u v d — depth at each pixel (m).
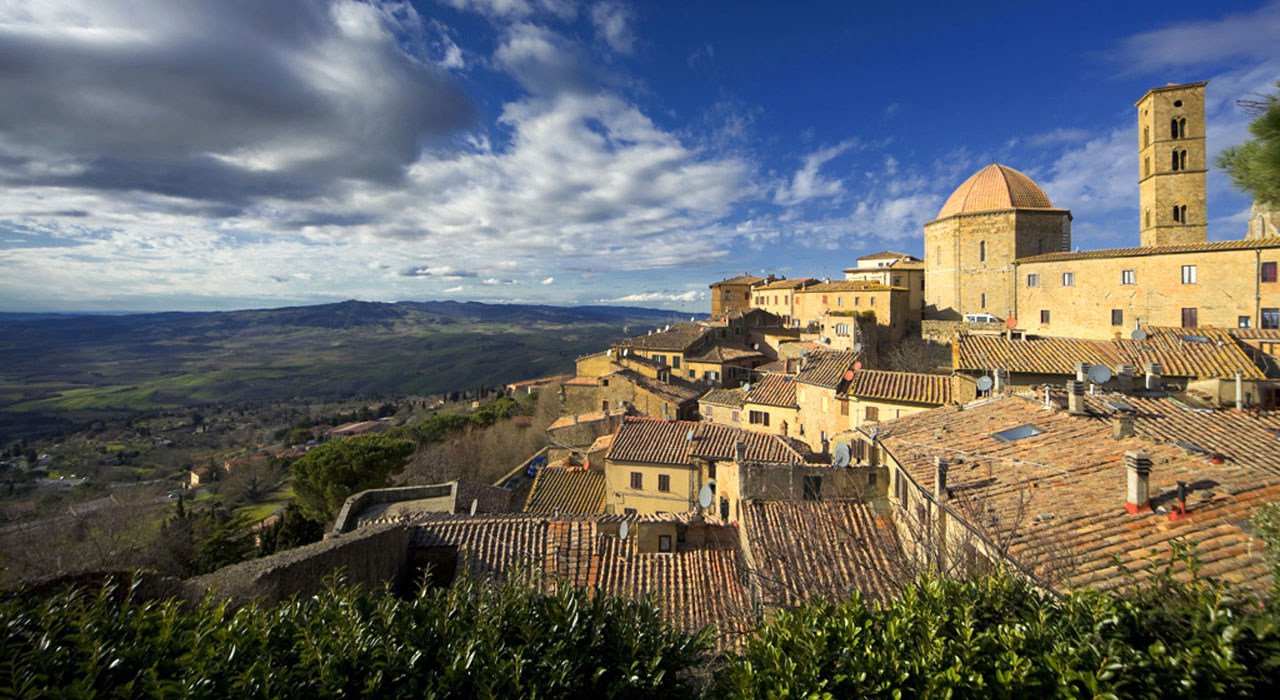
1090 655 5.65
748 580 14.92
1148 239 61.62
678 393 59.94
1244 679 5.36
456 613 6.84
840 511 16.91
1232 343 26.08
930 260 80.06
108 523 40.06
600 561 17.03
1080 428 15.77
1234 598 6.52
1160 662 5.52
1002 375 25.91
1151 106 60.59
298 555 12.75
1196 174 58.47
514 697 5.70
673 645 7.02
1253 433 14.60
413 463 54.62
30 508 54.62
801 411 42.34
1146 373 20.94
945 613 6.48
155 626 6.16
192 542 40.81
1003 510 11.88
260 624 6.20
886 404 33.28
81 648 5.61
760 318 96.38
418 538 18.03
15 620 6.00
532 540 17.75
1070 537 10.42
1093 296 55.59
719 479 27.78
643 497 33.69
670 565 16.98
